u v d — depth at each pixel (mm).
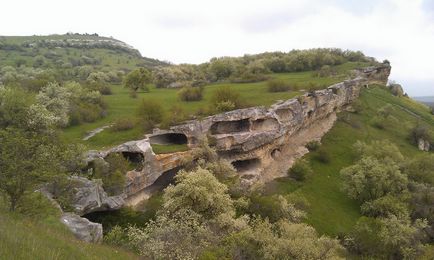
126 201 41438
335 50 147375
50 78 82062
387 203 54156
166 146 51156
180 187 37531
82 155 34438
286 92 78688
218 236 32500
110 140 49094
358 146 75938
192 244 27984
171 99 74500
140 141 46719
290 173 63219
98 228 27812
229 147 56281
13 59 148250
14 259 12398
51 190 30531
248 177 56469
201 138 53531
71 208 32156
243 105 63625
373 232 46938
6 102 41531
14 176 20062
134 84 88188
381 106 109438
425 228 52469
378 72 135625
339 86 92125
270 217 44375
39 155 21750
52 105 53500
